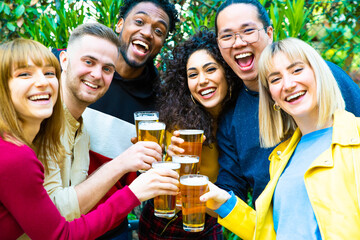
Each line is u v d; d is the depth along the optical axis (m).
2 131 1.45
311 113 1.66
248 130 2.28
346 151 1.48
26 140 1.54
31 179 1.44
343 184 1.42
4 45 1.53
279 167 1.76
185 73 2.45
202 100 2.36
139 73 2.73
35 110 1.54
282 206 1.62
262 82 1.81
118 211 1.67
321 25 3.68
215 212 2.02
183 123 2.42
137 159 1.86
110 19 3.26
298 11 3.08
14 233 1.50
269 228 1.73
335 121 1.56
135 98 2.67
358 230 1.36
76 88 1.95
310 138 1.67
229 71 2.34
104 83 2.01
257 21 2.20
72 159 2.05
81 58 1.93
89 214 1.65
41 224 1.47
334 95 1.61
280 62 1.64
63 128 1.80
